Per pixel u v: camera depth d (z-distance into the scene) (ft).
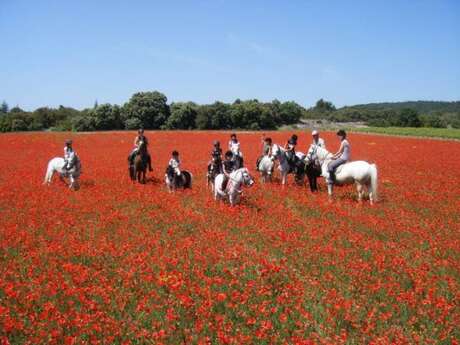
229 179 59.16
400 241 45.80
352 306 31.55
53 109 448.65
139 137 79.61
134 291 34.37
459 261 40.24
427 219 53.83
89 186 75.82
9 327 27.84
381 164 110.42
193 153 136.77
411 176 88.99
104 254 41.78
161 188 73.46
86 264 40.50
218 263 39.99
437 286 35.24
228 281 35.94
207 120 337.11
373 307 31.73
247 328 28.99
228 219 52.75
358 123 433.89
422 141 183.73
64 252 42.14
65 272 37.73
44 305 31.12
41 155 135.64
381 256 40.11
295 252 42.24
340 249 42.32
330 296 32.71
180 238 46.55
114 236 47.67
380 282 35.27
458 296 32.94
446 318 30.07
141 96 347.36
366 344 27.63
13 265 38.68
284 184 74.33
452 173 94.32
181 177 71.05
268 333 28.32
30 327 28.66
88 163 110.52
